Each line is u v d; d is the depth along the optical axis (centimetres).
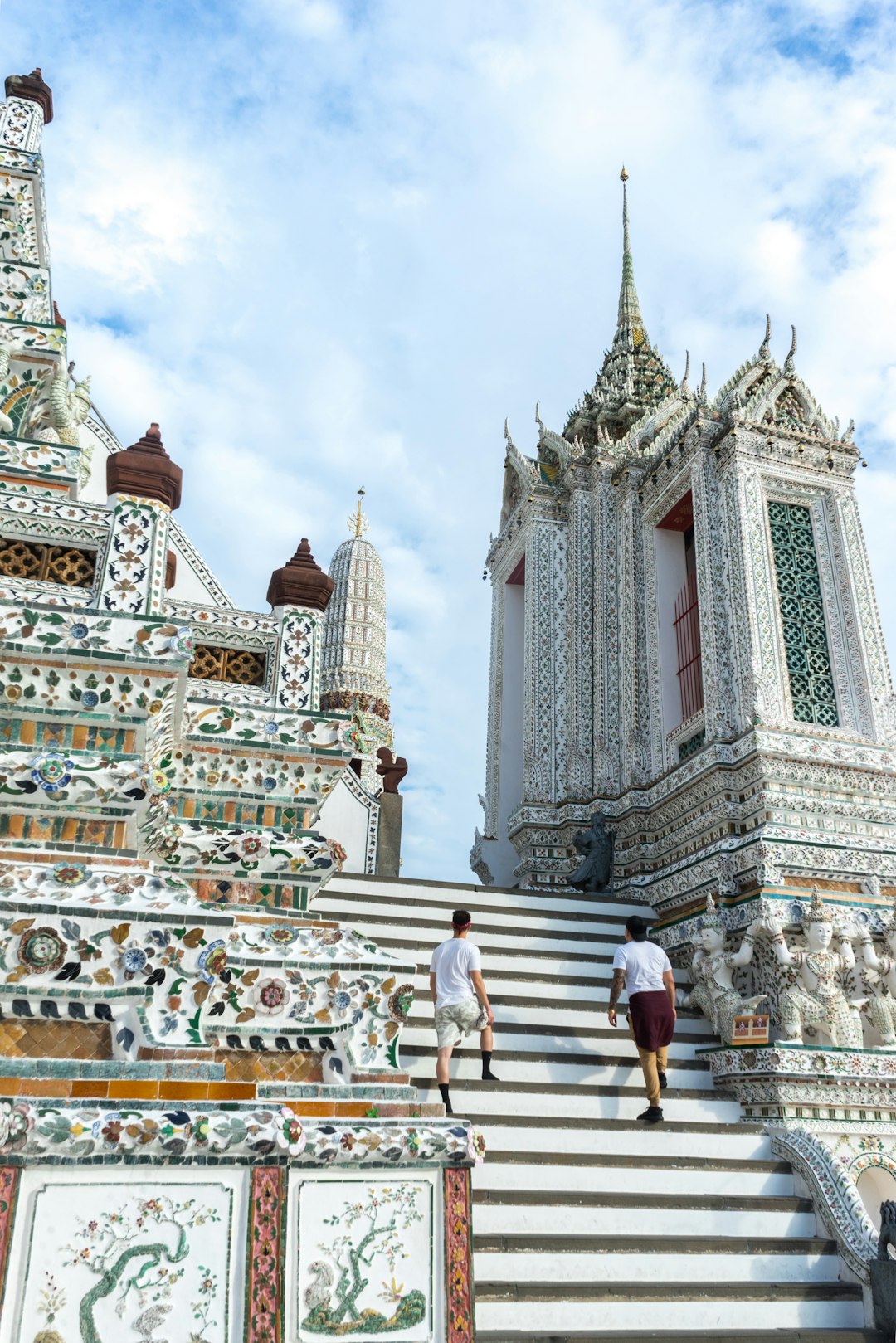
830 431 1183
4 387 519
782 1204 642
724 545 1120
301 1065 364
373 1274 325
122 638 401
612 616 1341
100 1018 330
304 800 492
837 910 883
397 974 380
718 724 1047
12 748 379
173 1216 304
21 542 454
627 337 1705
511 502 1606
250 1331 299
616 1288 538
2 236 558
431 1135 345
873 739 1033
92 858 366
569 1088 711
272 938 382
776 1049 739
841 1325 573
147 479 461
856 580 1109
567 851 1259
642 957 738
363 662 4581
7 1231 283
